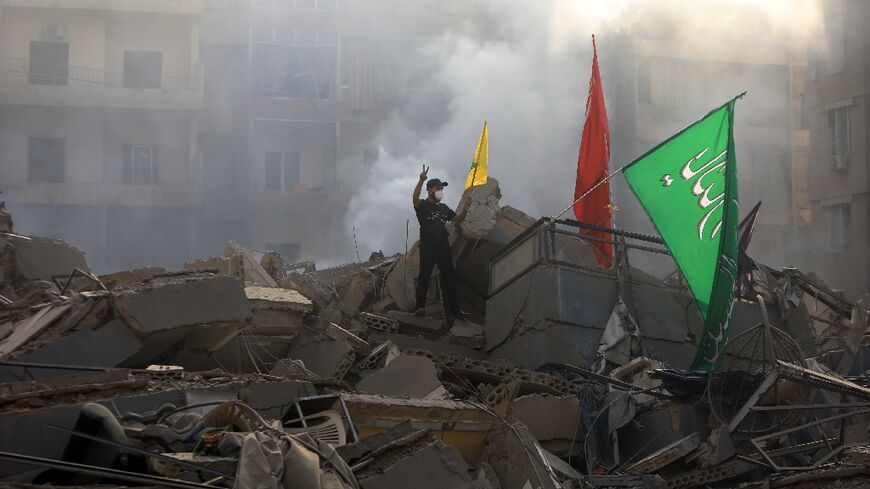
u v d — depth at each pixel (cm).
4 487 653
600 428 1253
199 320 1058
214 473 696
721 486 1138
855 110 4053
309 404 905
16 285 1380
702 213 1341
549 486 1003
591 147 1772
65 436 815
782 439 1189
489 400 1208
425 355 1343
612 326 1426
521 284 1485
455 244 1647
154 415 823
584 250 1608
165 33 4212
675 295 1504
